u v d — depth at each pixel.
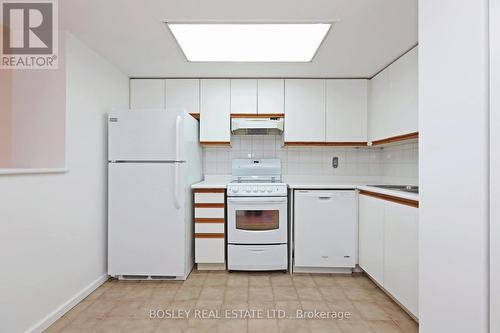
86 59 2.58
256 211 3.12
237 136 3.79
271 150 3.80
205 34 2.36
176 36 2.39
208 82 3.46
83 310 2.30
